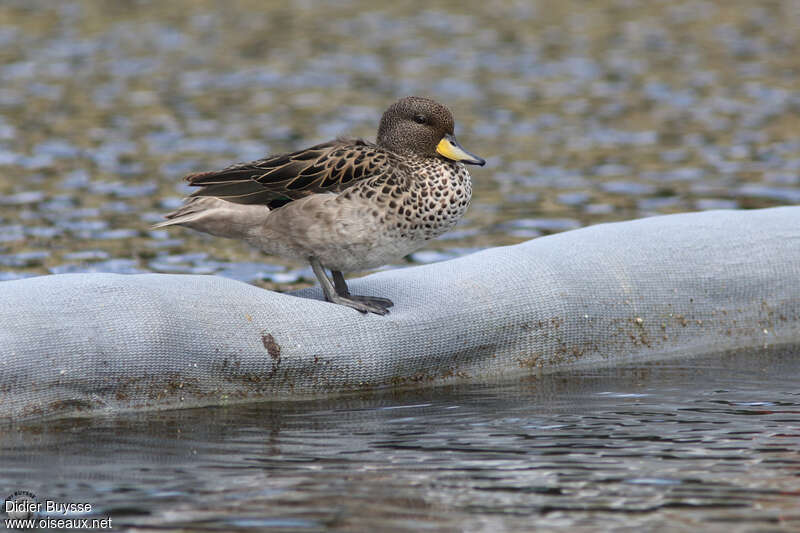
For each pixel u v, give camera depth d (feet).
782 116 78.79
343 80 95.30
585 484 22.38
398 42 114.52
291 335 29.89
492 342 32.17
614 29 121.29
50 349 27.53
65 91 90.74
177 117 80.74
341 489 22.33
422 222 29.84
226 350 29.25
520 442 25.36
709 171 62.85
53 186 59.41
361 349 30.40
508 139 73.31
